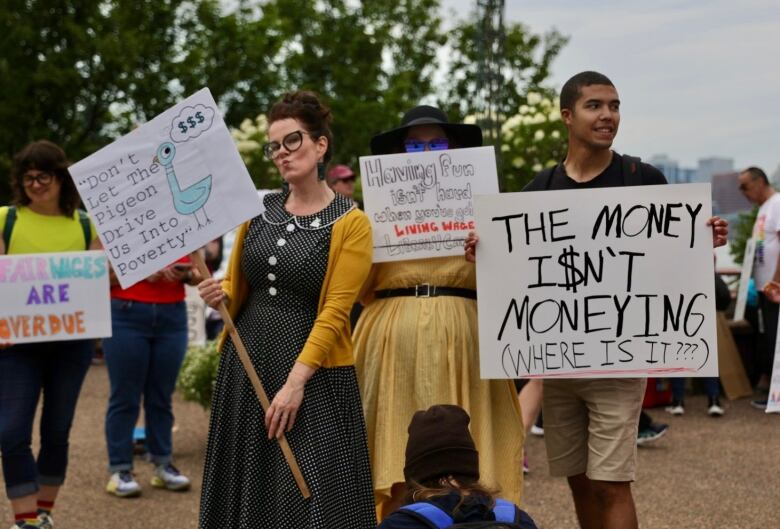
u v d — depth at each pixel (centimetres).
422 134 513
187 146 439
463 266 482
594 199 452
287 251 434
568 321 455
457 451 315
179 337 709
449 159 486
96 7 2091
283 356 430
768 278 1013
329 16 2770
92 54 2081
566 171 479
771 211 1005
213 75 2370
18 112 2011
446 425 318
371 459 477
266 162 1395
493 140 1293
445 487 310
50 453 591
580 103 466
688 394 1155
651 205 451
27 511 566
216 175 438
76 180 440
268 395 429
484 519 299
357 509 429
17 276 566
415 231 482
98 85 2134
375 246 483
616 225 452
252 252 441
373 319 488
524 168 1251
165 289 699
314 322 434
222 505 438
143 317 691
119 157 441
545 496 696
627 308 452
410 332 471
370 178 486
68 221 597
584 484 491
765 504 673
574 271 454
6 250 584
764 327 1030
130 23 2189
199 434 914
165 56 2278
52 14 2059
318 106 448
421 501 305
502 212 456
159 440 717
